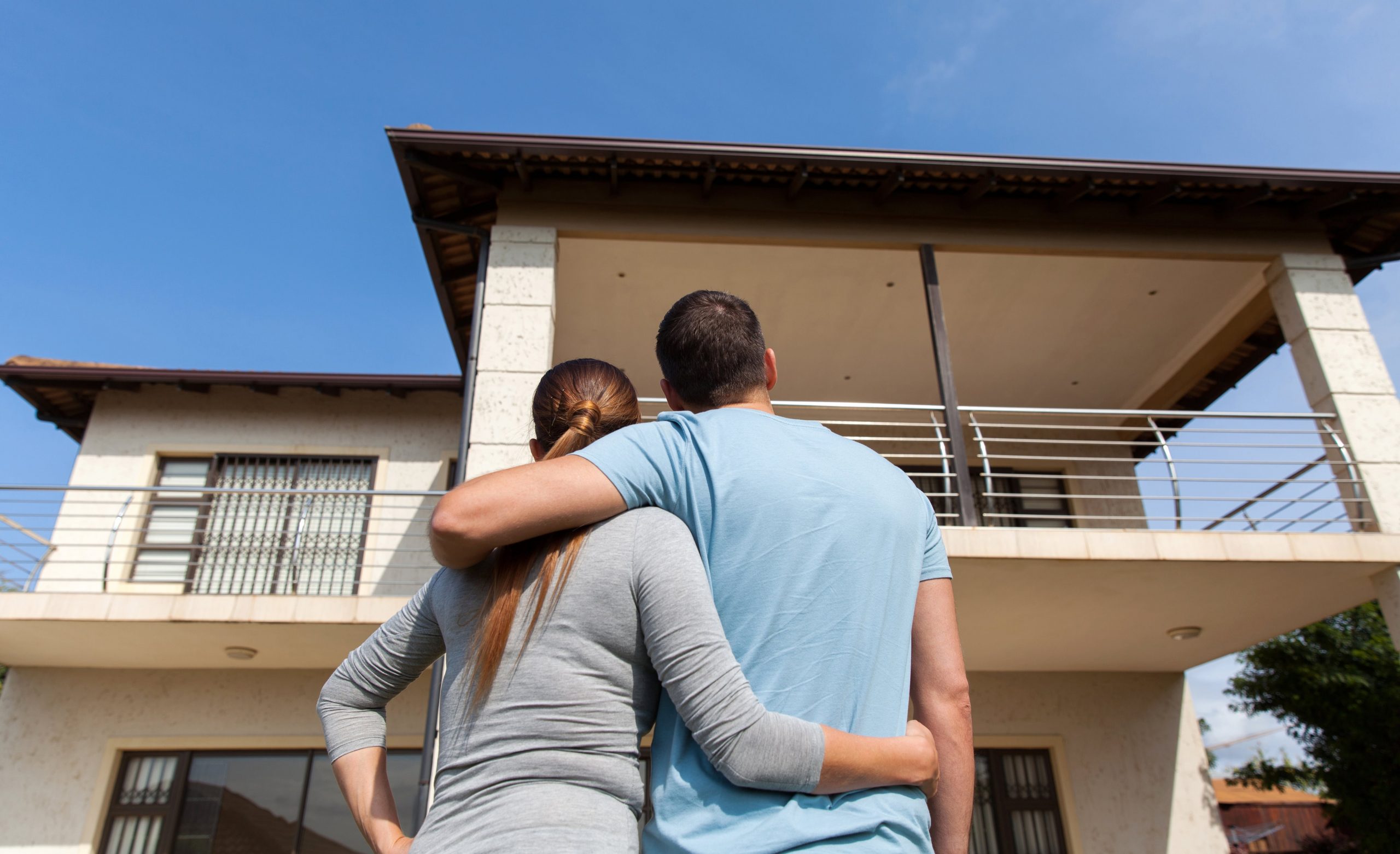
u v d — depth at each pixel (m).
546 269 6.70
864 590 1.01
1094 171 6.92
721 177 7.09
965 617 7.14
